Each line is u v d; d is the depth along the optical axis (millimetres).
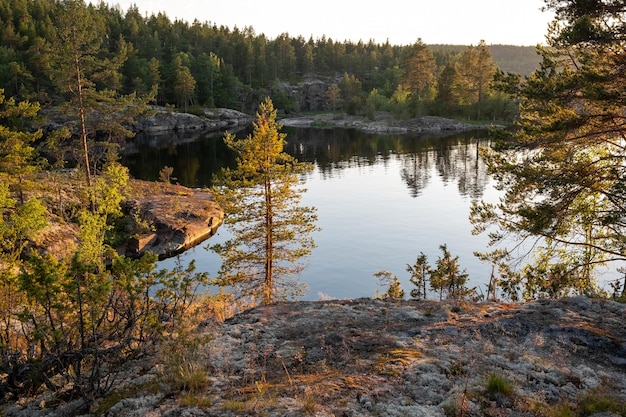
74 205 32344
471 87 115500
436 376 5477
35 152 32656
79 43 31547
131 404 4977
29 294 5496
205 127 111688
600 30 10492
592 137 12367
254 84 148625
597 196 13586
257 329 7543
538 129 11992
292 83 158875
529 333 7000
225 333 7363
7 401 5488
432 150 79312
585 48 11422
